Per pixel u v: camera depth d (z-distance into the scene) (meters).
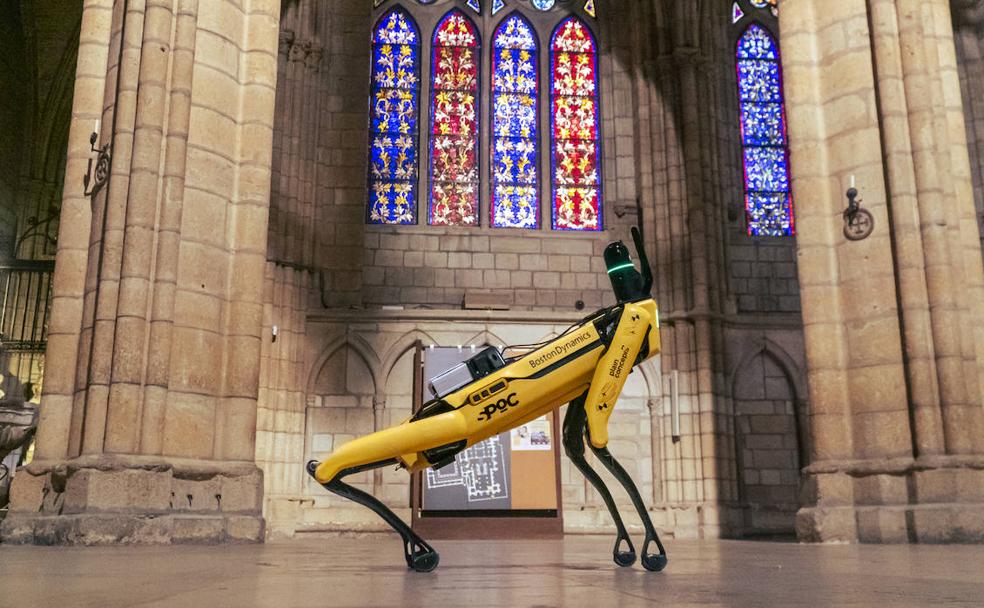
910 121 9.84
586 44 24.77
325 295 21.81
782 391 22.03
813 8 10.88
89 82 9.62
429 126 23.75
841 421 9.73
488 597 2.34
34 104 27.52
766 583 2.89
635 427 21.61
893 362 9.47
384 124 23.59
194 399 8.65
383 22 24.28
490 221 23.27
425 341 21.58
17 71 27.27
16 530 7.48
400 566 4.09
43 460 8.46
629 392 21.78
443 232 22.83
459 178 23.48
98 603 2.10
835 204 10.27
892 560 5.04
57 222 27.14
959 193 10.14
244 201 9.45
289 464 20.06
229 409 8.93
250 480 8.70
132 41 9.03
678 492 21.02
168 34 9.06
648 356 3.60
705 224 22.28
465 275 22.61
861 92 10.20
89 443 8.06
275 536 19.05
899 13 10.12
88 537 7.22
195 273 8.87
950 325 9.25
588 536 20.55
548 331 21.92
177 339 8.62
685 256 22.22
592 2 25.05
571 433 3.63
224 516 8.27
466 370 3.45
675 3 23.41
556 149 23.94
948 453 8.98
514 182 23.62
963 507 8.48
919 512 8.59
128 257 8.41
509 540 14.15
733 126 23.91
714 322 21.72
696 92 23.06
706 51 23.34
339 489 3.40
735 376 21.97
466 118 23.92
